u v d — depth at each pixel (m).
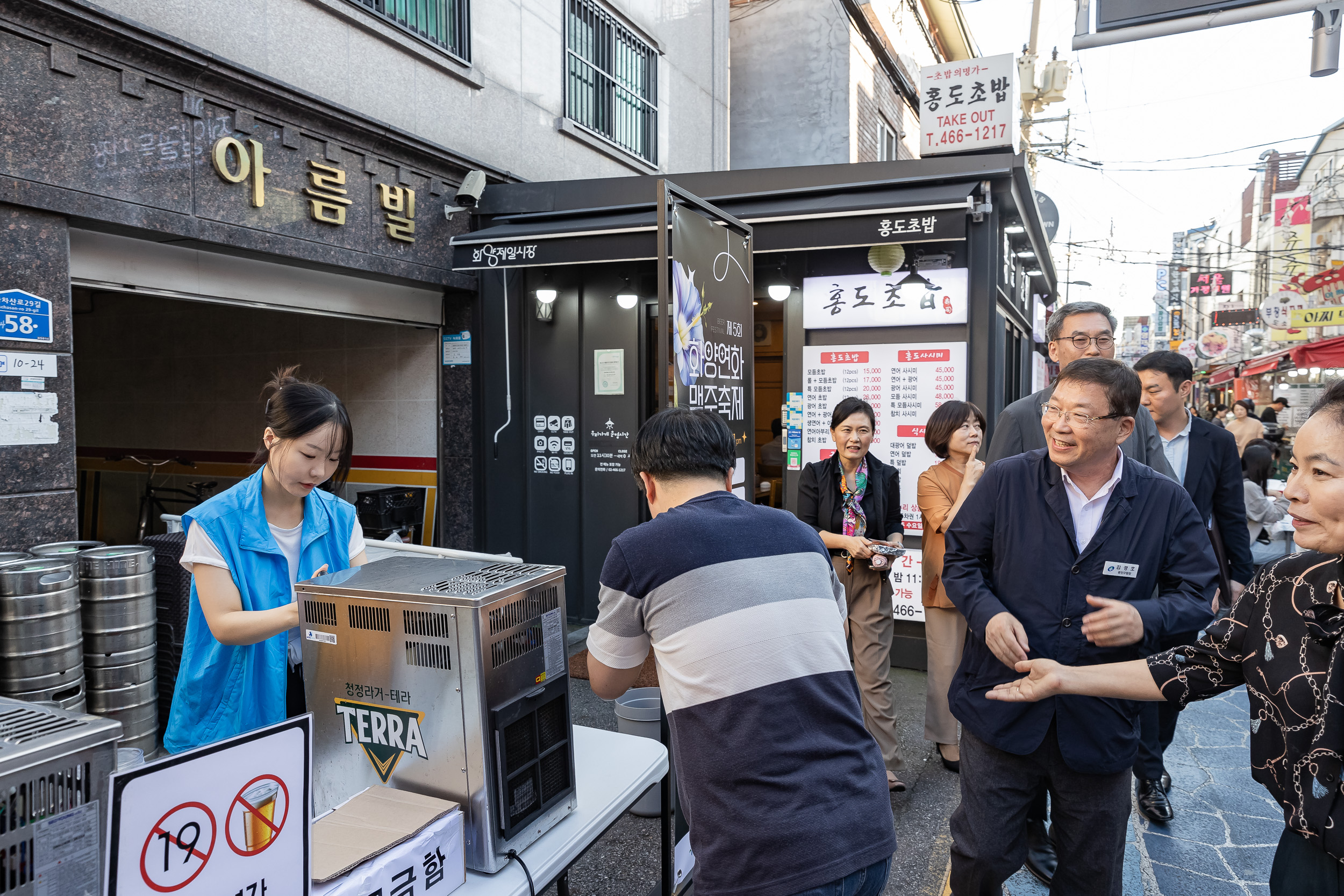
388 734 1.56
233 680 2.01
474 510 6.14
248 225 4.32
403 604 1.51
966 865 2.08
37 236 3.46
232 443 7.27
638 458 1.75
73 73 3.51
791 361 5.26
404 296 5.76
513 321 6.06
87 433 8.20
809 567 1.60
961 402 3.28
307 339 6.78
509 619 1.54
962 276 4.83
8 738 1.01
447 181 5.67
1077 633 1.92
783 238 4.66
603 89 7.23
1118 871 1.97
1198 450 3.15
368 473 6.52
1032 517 2.00
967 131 5.18
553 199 5.65
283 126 4.49
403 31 5.21
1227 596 3.16
